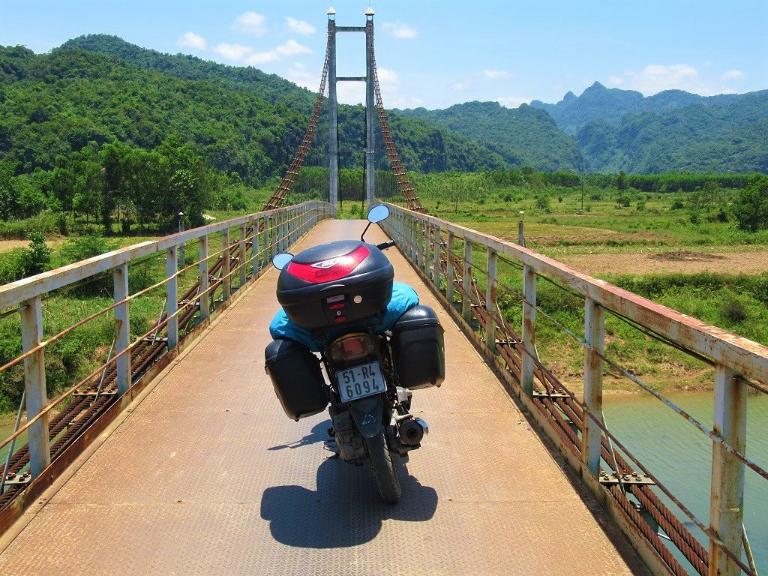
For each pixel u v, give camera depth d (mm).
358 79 47844
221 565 3104
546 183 133500
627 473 3803
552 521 3441
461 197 91375
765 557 6508
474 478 3939
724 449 2330
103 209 48938
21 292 3424
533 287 4961
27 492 3604
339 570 3057
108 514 3545
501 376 5809
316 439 4562
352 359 3469
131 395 5273
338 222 30797
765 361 2029
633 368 14133
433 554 3170
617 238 39188
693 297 20797
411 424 3518
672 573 2771
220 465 4156
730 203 74000
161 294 16938
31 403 3764
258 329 7852
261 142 108250
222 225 8773
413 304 3820
